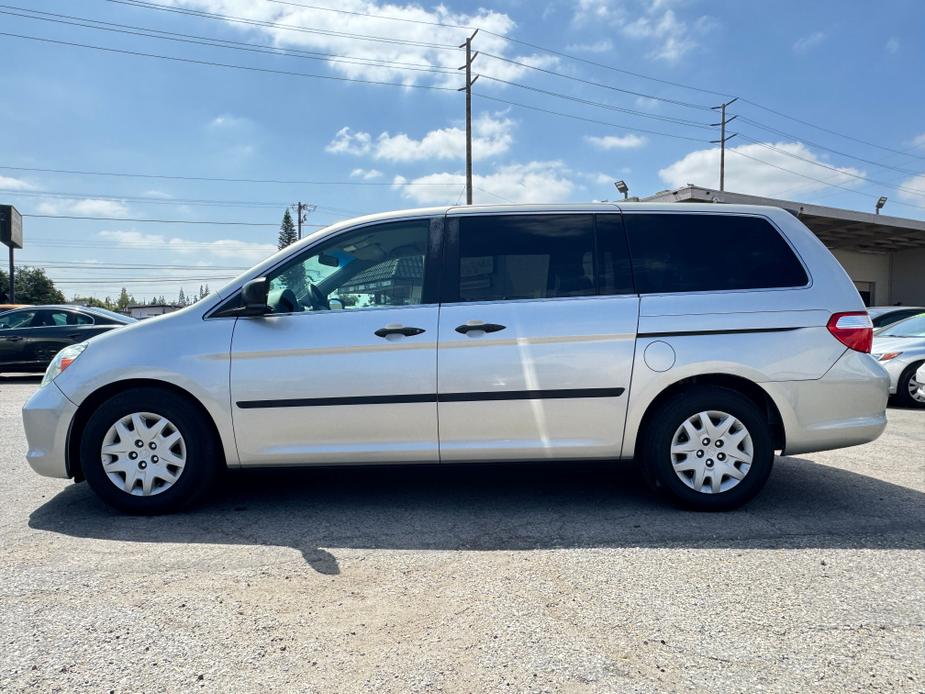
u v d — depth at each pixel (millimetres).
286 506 4047
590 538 3443
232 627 2498
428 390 3752
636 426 3785
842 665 2217
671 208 4035
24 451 5789
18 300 76188
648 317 3781
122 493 3820
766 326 3783
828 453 5539
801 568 3027
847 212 22391
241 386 3762
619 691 2074
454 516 3834
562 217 4004
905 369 8609
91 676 2172
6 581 2920
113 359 3814
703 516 3781
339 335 3783
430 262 3936
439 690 2088
